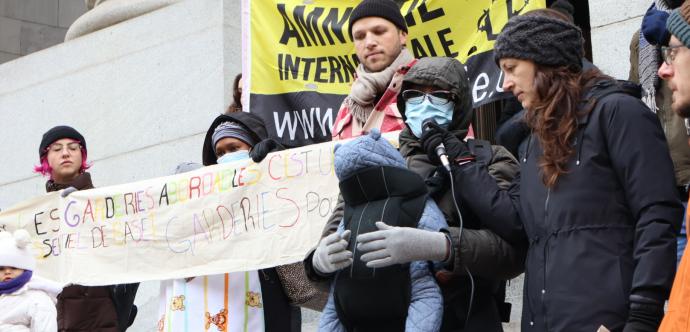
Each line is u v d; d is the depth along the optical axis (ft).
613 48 22.21
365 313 14.42
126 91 31.32
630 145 13.29
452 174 15.03
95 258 22.50
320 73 24.32
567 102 13.88
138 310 27.40
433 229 14.55
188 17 30.27
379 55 20.39
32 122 33.65
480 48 22.07
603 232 13.33
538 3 21.47
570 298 13.15
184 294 20.52
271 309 19.85
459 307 14.74
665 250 12.72
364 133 19.94
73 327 21.94
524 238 14.64
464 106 16.19
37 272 23.35
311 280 15.20
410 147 16.11
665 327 11.07
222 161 21.16
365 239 13.92
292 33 24.68
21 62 34.63
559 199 13.61
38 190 32.86
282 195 19.98
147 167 30.17
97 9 34.04
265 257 19.86
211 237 20.70
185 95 29.76
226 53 29.14
